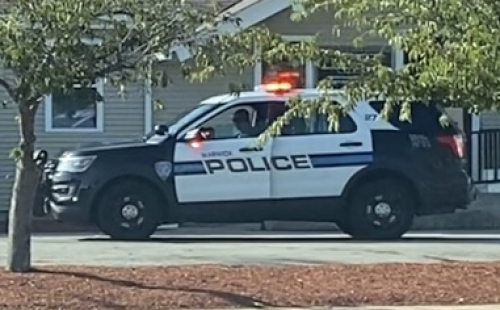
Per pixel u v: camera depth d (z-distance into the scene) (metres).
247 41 11.55
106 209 16.52
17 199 12.24
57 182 16.52
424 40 10.53
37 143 21.58
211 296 11.29
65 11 11.00
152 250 15.20
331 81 11.59
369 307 11.16
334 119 11.20
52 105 21.58
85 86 11.68
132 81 11.70
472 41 10.05
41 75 11.13
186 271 12.62
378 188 16.70
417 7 10.59
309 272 12.65
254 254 14.67
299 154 16.56
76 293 11.27
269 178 16.53
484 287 11.93
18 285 11.55
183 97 21.67
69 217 16.48
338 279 12.24
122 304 10.95
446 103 11.99
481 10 10.08
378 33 12.10
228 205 16.53
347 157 16.62
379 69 10.93
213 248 15.52
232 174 16.52
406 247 15.70
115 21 11.41
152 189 16.55
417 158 16.69
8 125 21.42
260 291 11.58
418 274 12.59
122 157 16.48
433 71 10.45
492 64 10.08
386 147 16.64
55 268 12.69
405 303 11.33
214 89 21.64
